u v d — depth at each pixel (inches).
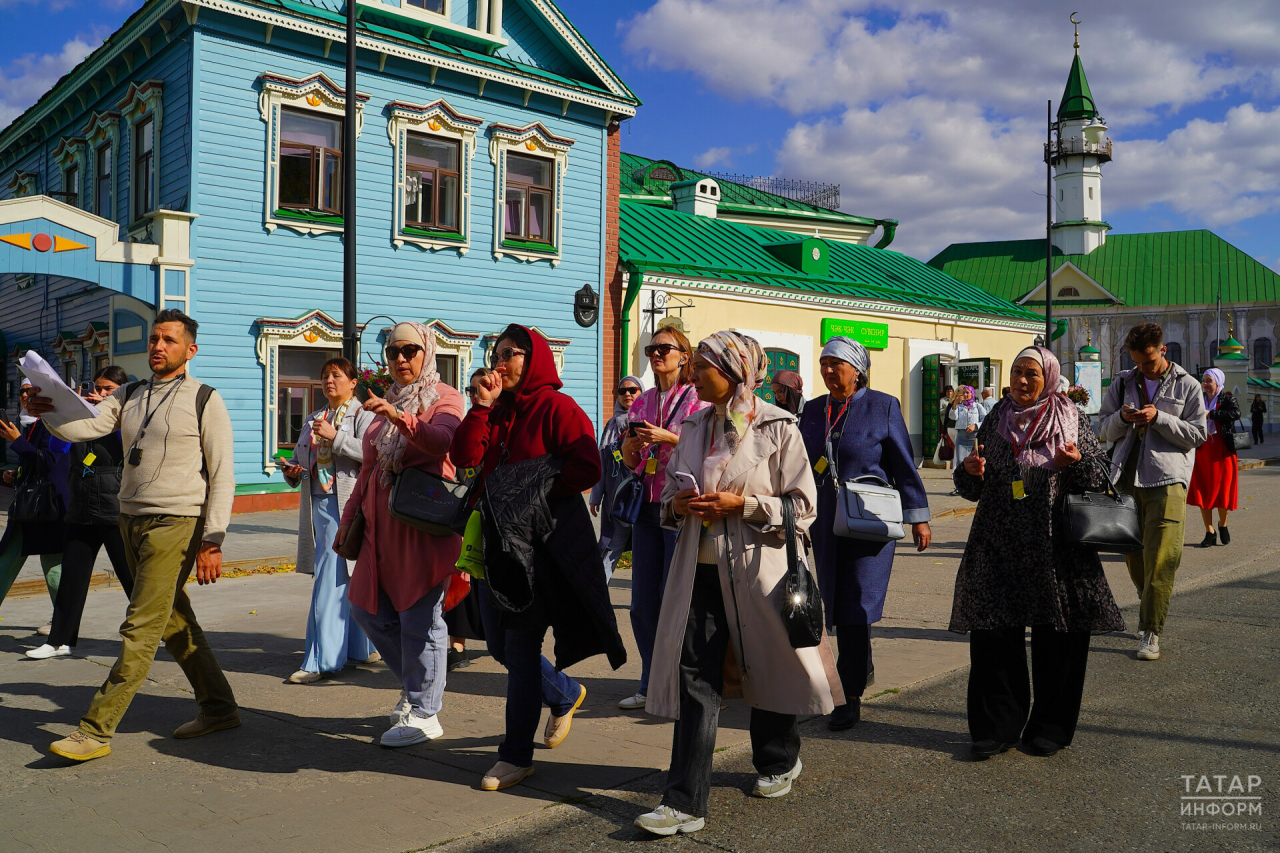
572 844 131.6
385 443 177.5
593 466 150.6
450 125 649.6
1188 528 456.8
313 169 599.8
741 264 846.5
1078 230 2928.2
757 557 137.3
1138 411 233.6
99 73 638.5
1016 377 165.9
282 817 140.6
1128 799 146.1
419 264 643.5
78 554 242.4
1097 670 221.1
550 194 706.8
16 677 222.5
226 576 374.6
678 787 134.6
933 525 517.0
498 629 156.0
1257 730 176.9
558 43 712.4
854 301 877.8
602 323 733.3
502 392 158.4
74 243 510.9
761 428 139.6
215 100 558.9
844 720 181.5
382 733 180.4
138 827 137.3
